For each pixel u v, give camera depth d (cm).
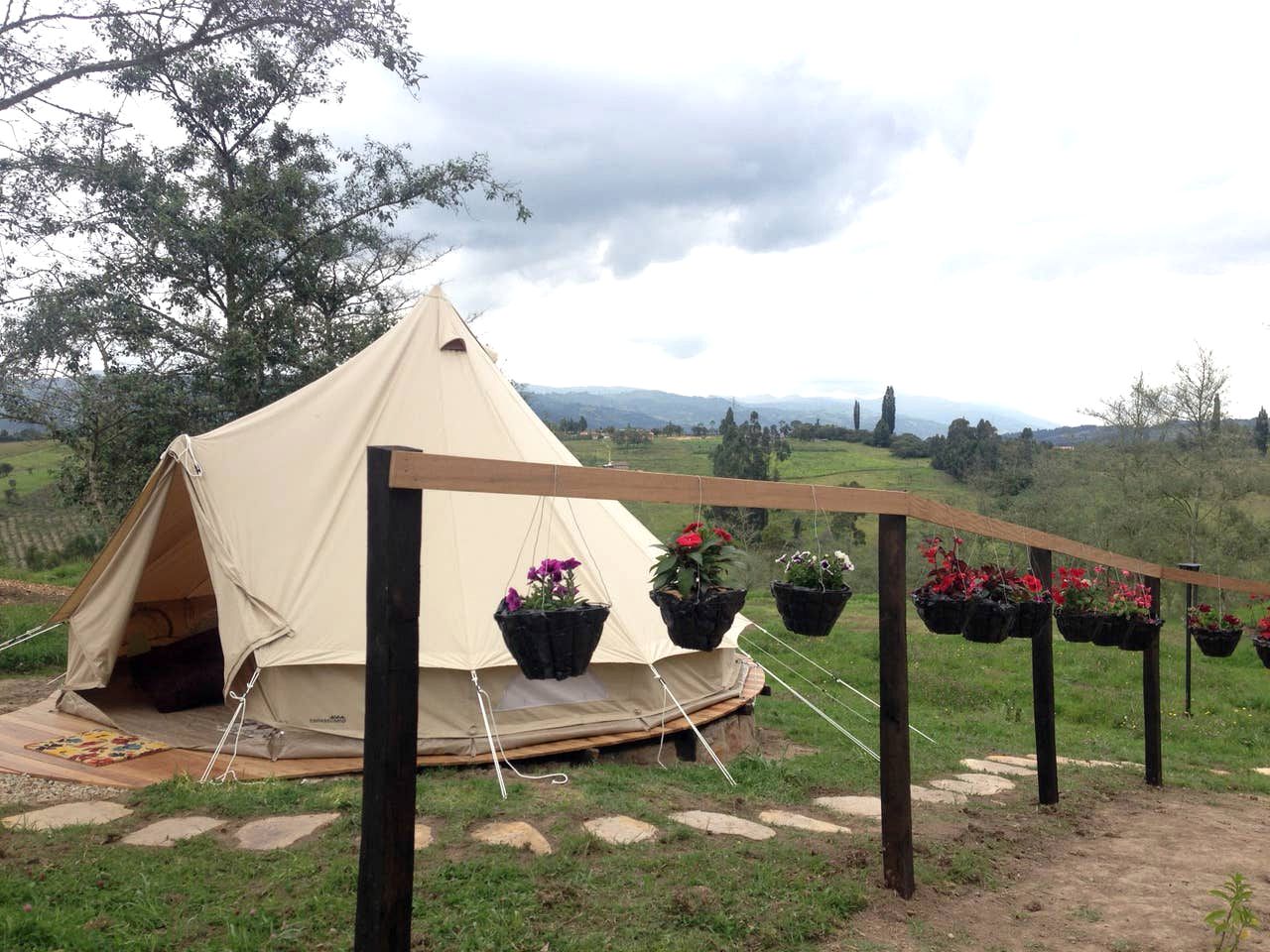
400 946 286
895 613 448
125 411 1495
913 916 422
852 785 689
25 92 1239
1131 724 1143
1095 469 2725
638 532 857
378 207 1784
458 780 591
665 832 503
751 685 898
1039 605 558
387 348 807
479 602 679
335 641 647
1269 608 823
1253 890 502
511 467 305
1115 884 502
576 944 360
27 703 828
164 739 683
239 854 445
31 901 377
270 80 1639
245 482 705
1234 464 2358
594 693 708
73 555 2298
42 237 1370
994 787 725
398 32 1460
